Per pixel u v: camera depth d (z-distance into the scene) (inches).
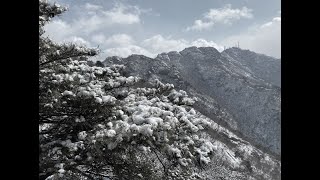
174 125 209.6
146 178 234.2
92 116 234.7
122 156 234.1
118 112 229.3
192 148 225.8
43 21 262.8
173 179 235.0
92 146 209.6
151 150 229.6
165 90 287.6
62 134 238.5
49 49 255.0
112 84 273.4
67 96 219.0
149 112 220.5
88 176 239.1
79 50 275.6
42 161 207.2
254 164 3479.3
